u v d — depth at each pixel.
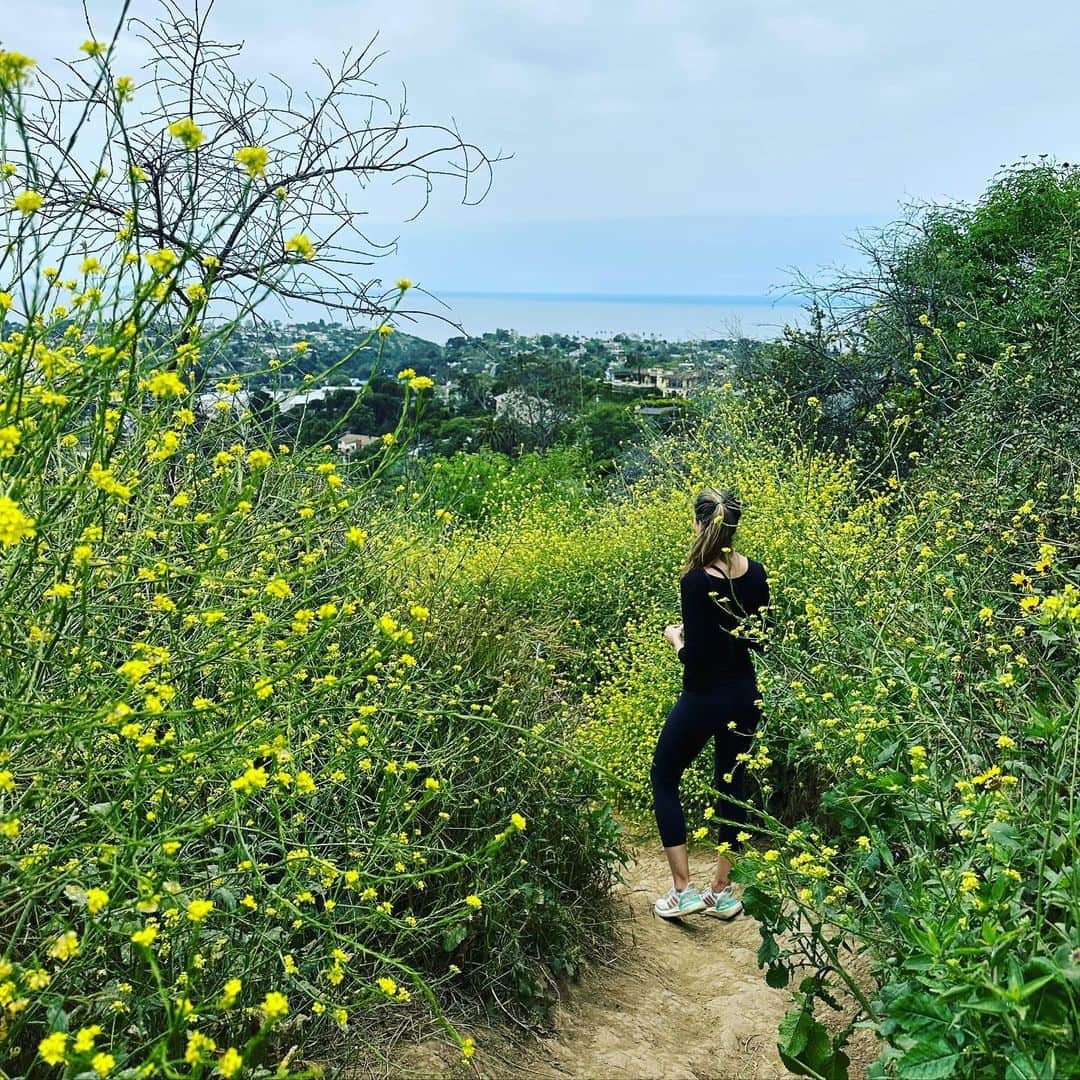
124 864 1.99
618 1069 3.20
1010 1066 1.94
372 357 5.02
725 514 4.44
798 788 5.04
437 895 3.38
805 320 11.65
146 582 2.94
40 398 2.32
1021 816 2.54
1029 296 8.53
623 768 5.86
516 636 4.83
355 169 4.14
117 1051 2.11
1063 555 4.24
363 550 3.88
